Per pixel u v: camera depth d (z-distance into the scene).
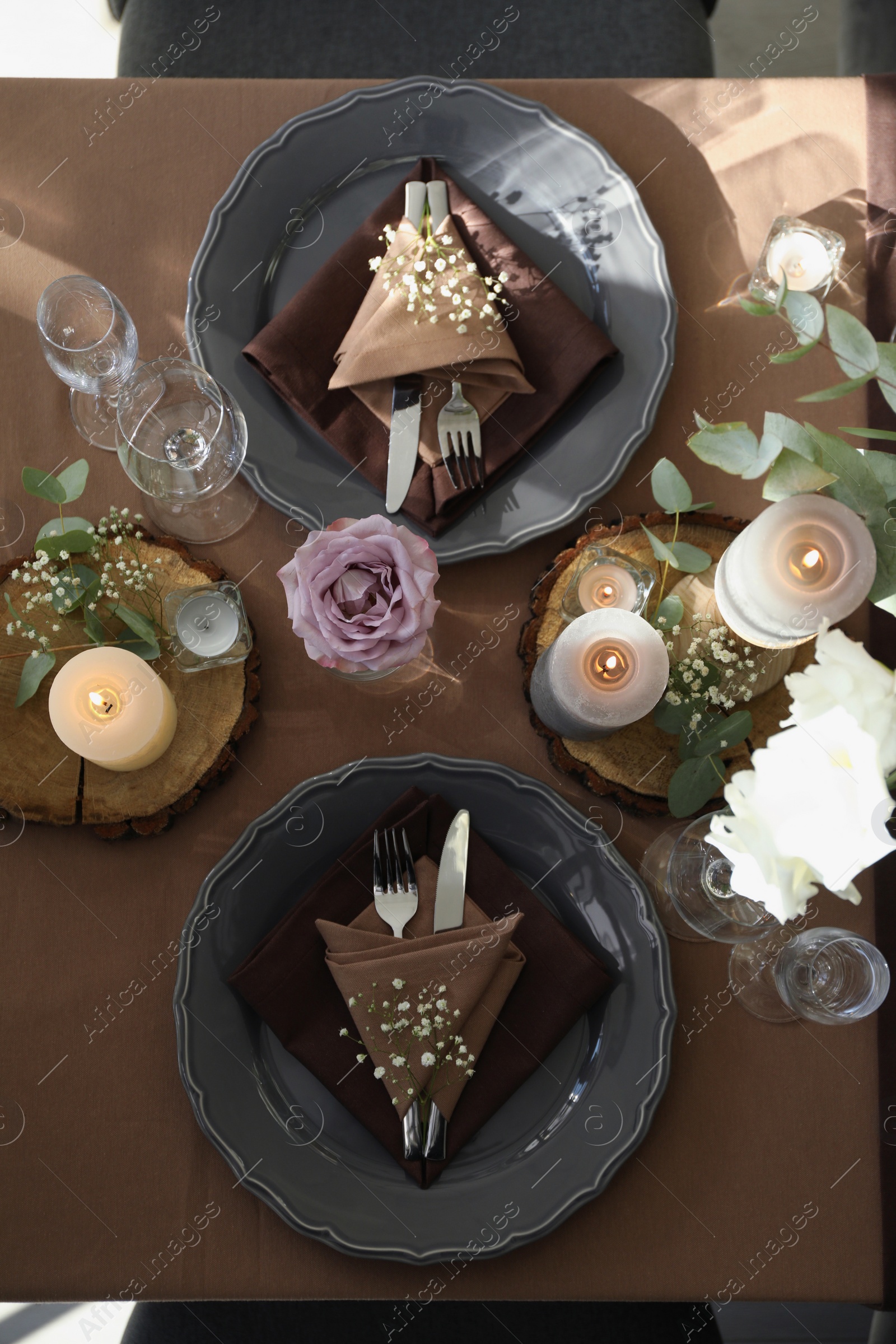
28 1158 0.96
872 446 1.04
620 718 0.90
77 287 0.98
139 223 1.06
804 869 0.72
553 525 1.00
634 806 0.99
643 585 0.97
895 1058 0.98
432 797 0.97
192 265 1.03
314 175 1.05
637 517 1.00
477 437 1.00
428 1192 0.93
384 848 0.96
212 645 0.98
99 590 0.98
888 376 0.84
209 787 0.99
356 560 0.89
